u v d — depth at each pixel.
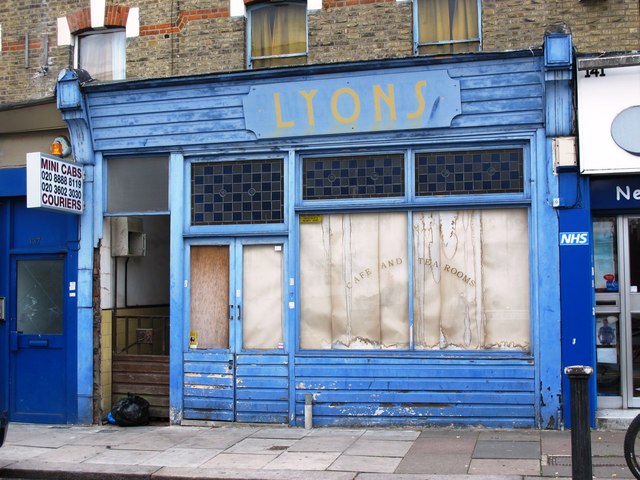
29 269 10.23
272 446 8.05
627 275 8.77
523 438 7.98
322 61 9.45
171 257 9.58
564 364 8.32
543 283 8.41
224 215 9.50
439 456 7.32
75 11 10.49
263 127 9.26
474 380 8.58
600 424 8.32
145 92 9.57
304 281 9.24
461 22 9.33
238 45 9.83
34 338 10.09
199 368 9.41
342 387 8.91
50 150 10.35
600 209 8.65
